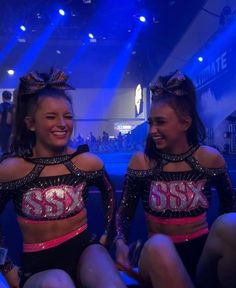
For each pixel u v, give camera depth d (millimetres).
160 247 1334
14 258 2562
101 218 3094
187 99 1776
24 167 1664
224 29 10883
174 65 16328
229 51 10820
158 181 1768
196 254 1710
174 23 14586
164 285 1296
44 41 17719
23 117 1739
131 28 16031
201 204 1740
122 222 1828
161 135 1756
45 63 20688
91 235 1729
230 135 11352
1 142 6027
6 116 5992
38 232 1614
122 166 8000
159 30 16062
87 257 1576
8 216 3047
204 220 1773
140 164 1825
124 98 24297
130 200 1847
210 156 1789
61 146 1703
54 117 1676
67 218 1635
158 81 1831
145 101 22078
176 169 1767
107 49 19406
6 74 21031
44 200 1614
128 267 1567
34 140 1765
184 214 1722
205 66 12828
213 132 11523
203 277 1537
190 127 1804
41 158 1686
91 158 1763
